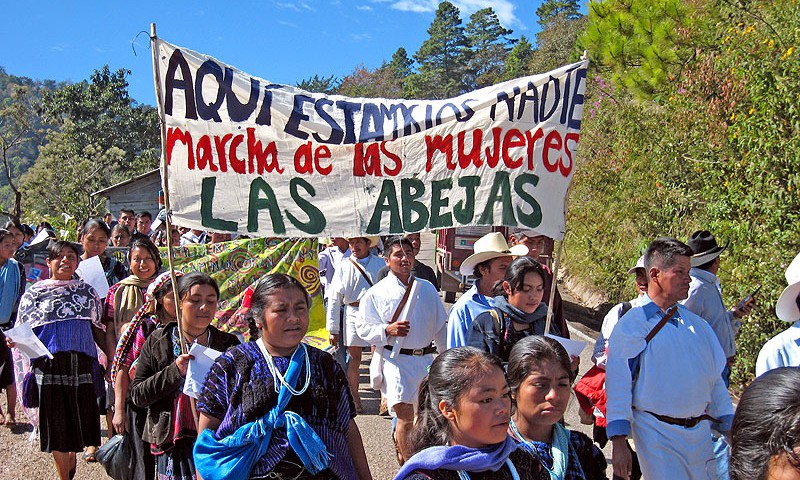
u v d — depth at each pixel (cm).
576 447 324
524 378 317
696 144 1148
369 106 470
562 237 475
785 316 450
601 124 1675
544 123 476
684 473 417
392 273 632
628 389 422
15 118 5784
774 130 900
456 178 475
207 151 447
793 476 190
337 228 463
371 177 468
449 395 280
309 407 349
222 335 463
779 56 980
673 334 423
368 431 748
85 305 611
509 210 476
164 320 470
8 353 694
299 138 458
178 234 1256
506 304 478
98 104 7169
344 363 853
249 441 336
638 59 1436
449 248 1593
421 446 301
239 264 726
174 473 430
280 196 457
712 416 438
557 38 4869
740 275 893
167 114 442
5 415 811
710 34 1320
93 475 638
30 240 1284
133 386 439
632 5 1416
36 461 678
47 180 5700
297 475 339
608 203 1503
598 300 1445
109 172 6109
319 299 738
